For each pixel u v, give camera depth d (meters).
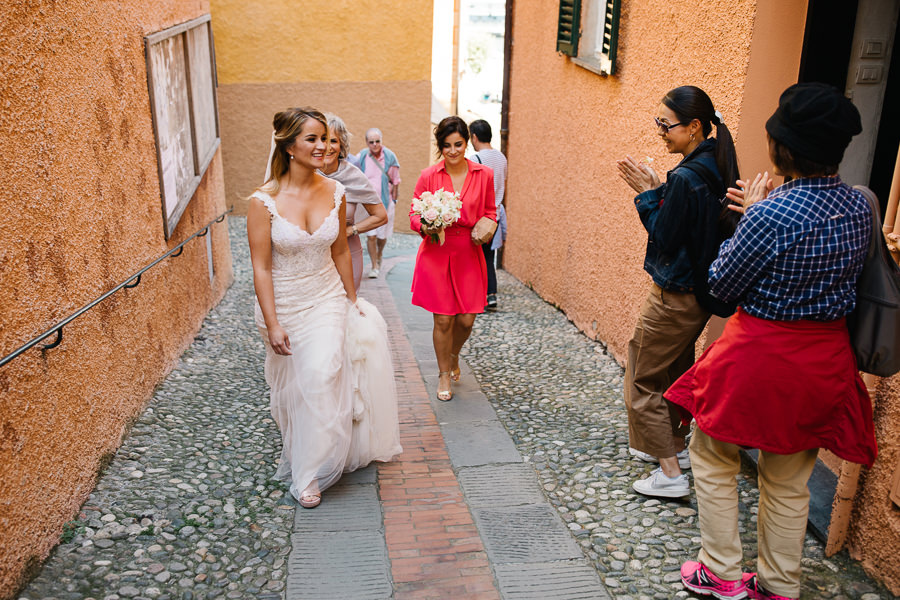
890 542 2.89
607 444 4.29
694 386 2.84
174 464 3.86
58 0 3.29
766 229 2.44
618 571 3.11
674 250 3.34
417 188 4.89
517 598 2.93
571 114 6.84
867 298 2.53
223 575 3.01
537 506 3.64
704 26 4.37
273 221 3.51
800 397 2.53
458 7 17.36
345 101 12.59
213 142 7.36
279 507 3.57
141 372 4.42
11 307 2.75
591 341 6.29
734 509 2.87
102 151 3.84
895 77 4.06
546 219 7.72
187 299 5.80
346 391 3.74
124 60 4.27
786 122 2.42
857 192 2.50
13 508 2.71
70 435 3.26
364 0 12.20
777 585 2.79
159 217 4.89
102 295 3.46
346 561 3.15
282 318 3.64
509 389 5.21
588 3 6.46
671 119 3.33
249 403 4.78
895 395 2.87
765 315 2.55
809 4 3.86
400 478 3.91
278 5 12.03
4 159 2.74
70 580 2.86
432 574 3.07
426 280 4.78
